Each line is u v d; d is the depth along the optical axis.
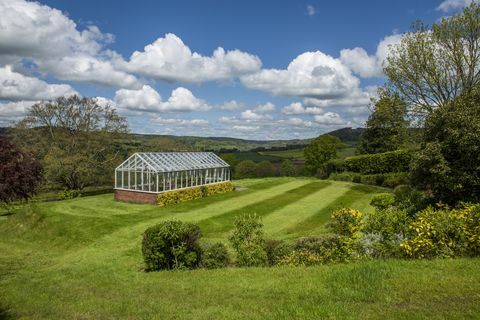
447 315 6.16
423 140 15.89
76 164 43.75
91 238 21.70
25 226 25.12
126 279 12.52
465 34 26.64
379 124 50.88
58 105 45.94
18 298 10.76
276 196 35.78
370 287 7.88
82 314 8.35
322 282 8.80
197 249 14.02
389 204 25.42
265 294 8.53
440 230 10.05
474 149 13.23
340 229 12.59
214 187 38.41
